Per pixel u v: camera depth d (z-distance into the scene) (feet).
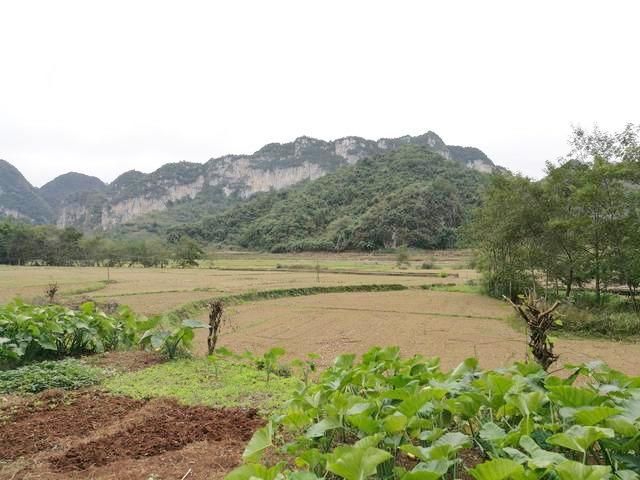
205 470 12.47
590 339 50.44
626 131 61.72
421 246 274.77
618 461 9.27
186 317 62.03
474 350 40.68
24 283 95.81
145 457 13.51
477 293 100.12
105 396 20.12
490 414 12.65
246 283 108.47
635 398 11.44
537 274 86.89
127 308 34.24
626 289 79.30
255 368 25.89
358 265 199.72
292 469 12.46
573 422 10.82
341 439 13.48
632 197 57.47
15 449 14.46
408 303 82.33
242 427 15.85
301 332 52.70
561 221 60.90
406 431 11.52
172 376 23.12
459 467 11.73
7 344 25.25
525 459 8.14
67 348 28.91
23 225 224.74
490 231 82.17
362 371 14.80
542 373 13.99
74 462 13.23
